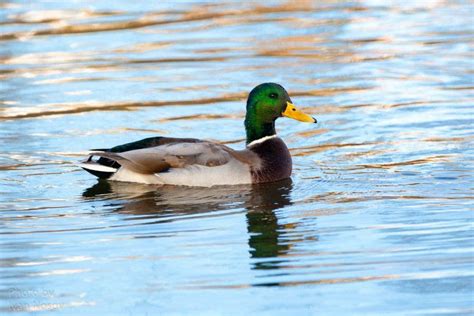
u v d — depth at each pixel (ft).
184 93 67.77
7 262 39.70
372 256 39.37
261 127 51.03
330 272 37.91
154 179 49.55
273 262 39.06
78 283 37.55
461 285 36.19
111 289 36.91
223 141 57.88
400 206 45.70
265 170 50.03
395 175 50.70
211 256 39.99
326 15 90.02
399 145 55.77
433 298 35.27
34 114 63.82
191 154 49.57
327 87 68.03
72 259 39.93
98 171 50.06
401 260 38.86
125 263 39.42
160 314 34.63
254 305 35.14
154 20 89.30
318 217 44.52
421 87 67.10
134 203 46.98
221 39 82.12
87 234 42.83
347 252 39.83
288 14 90.94
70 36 83.97
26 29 86.12
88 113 63.82
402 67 72.33
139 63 75.61
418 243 40.63
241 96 66.74
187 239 42.01
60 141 58.29
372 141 56.75
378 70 71.82
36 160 54.65
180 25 87.25
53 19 89.61
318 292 36.14
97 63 75.82
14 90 69.15
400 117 61.00
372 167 52.26
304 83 69.15
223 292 36.35
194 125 61.00
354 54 76.54
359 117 61.36
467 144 55.36
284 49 78.59
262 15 90.68
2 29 86.07
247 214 45.16
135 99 66.64
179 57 77.05
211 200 47.34
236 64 74.69
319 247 40.60
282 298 35.70
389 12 90.94
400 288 36.22
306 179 50.62
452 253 39.32
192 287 36.91
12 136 59.26
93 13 91.91
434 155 53.72
